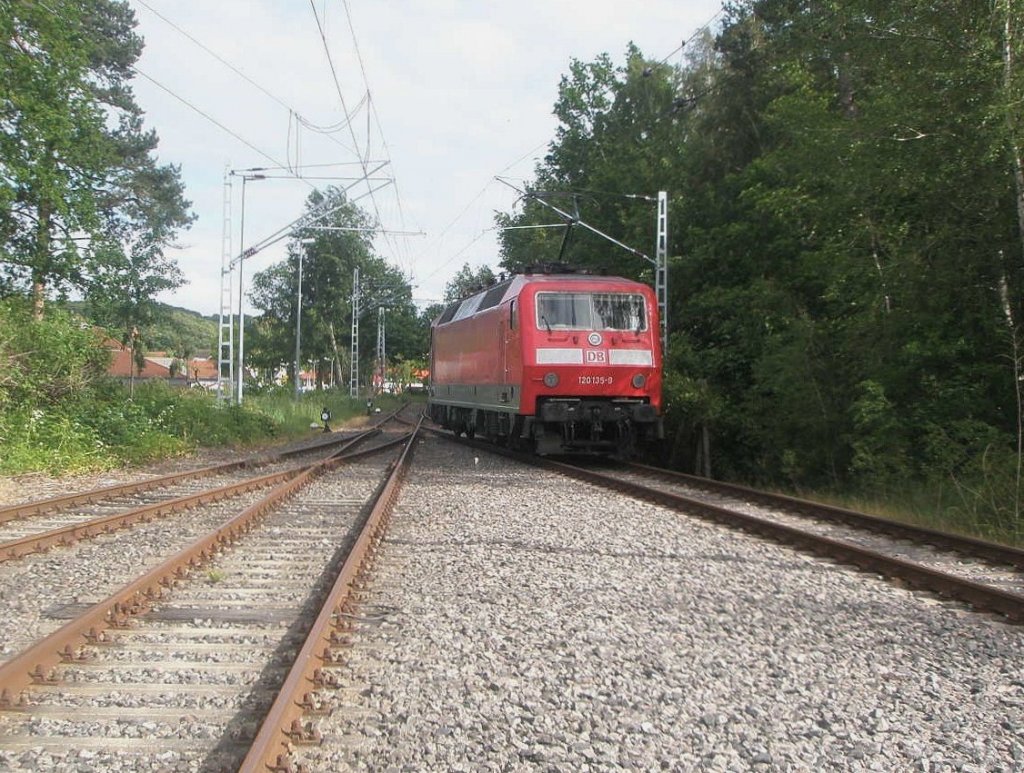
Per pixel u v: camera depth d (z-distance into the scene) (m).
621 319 20.00
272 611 6.88
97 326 24.09
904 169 15.17
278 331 78.38
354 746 4.36
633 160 32.59
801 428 20.23
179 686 5.17
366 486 15.86
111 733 4.46
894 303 17.23
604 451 21.55
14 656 5.65
